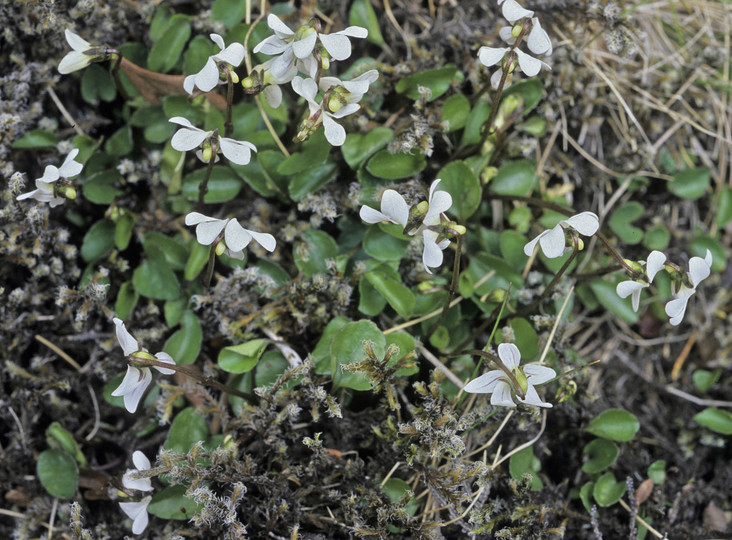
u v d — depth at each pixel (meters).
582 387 0.45
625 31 0.46
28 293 0.44
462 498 0.42
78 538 0.43
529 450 0.44
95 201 0.45
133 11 0.45
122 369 0.45
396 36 0.47
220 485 0.43
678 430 0.47
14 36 0.45
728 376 0.47
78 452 0.44
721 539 0.45
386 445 0.43
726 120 0.49
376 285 0.44
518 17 0.42
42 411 0.45
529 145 0.46
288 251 0.45
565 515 0.44
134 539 0.43
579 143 0.47
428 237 0.41
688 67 0.48
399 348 0.43
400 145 0.44
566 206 0.47
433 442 0.42
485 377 0.41
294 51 0.41
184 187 0.45
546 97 0.47
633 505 0.44
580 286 0.46
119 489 0.42
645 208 0.48
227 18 0.45
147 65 0.45
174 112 0.45
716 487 0.46
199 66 0.45
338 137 0.41
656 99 0.48
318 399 0.43
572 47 0.47
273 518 0.42
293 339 0.44
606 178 0.47
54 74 0.45
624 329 0.47
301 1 0.46
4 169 0.44
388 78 0.45
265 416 0.43
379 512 0.42
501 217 0.46
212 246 0.41
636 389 0.47
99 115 0.46
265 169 0.44
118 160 0.45
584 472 0.45
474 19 0.47
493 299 0.44
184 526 0.43
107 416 0.45
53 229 0.45
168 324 0.44
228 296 0.44
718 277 0.48
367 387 0.43
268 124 0.45
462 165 0.44
